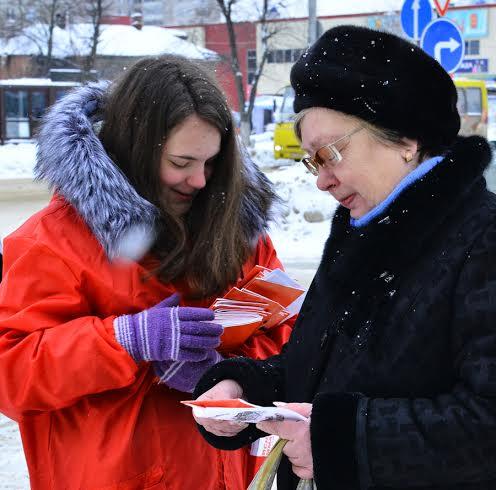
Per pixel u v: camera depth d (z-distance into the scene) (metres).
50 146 2.28
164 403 2.37
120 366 2.13
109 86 2.49
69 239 2.24
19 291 2.19
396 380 1.65
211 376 2.05
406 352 1.64
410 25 8.45
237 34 52.94
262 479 1.75
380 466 1.56
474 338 1.56
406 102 1.68
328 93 1.71
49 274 2.20
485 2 55.03
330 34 1.76
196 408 1.70
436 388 1.63
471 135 1.76
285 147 21.67
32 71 39.22
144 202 2.24
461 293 1.59
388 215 1.70
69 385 2.13
